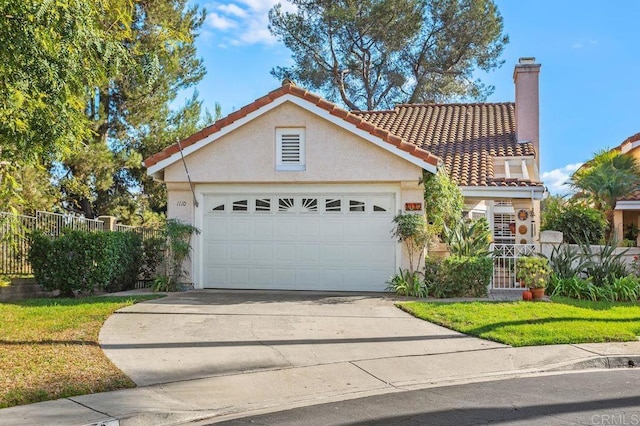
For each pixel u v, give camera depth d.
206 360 8.48
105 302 12.62
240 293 14.52
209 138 14.98
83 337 9.40
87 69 8.59
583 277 14.62
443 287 13.77
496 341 9.66
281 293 14.54
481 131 21.00
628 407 6.47
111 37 9.00
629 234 19.22
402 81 35.09
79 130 9.34
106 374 7.56
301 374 8.00
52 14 7.52
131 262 15.57
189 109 26.72
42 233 14.18
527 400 6.83
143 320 10.85
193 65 25.83
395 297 13.78
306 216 15.18
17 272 14.75
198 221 15.45
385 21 33.06
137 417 6.12
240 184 15.30
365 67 35.62
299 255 15.19
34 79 7.97
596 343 9.58
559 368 8.43
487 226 15.24
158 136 25.95
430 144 19.95
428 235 13.93
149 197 28.22
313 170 14.80
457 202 15.38
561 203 18.89
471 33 33.72
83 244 13.88
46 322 10.44
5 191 10.87
